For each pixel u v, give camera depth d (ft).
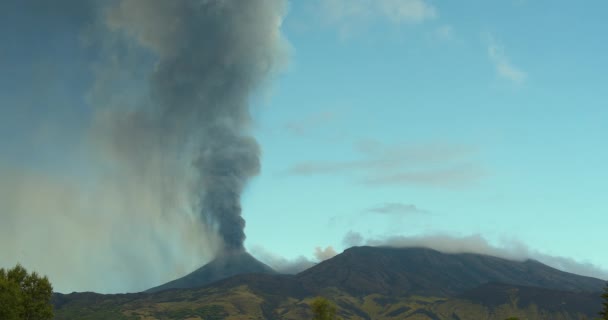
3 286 404.16
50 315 443.32
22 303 425.28
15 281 438.81
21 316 420.77
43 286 449.06
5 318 393.50
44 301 443.32
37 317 435.94
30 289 444.96
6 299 396.78
